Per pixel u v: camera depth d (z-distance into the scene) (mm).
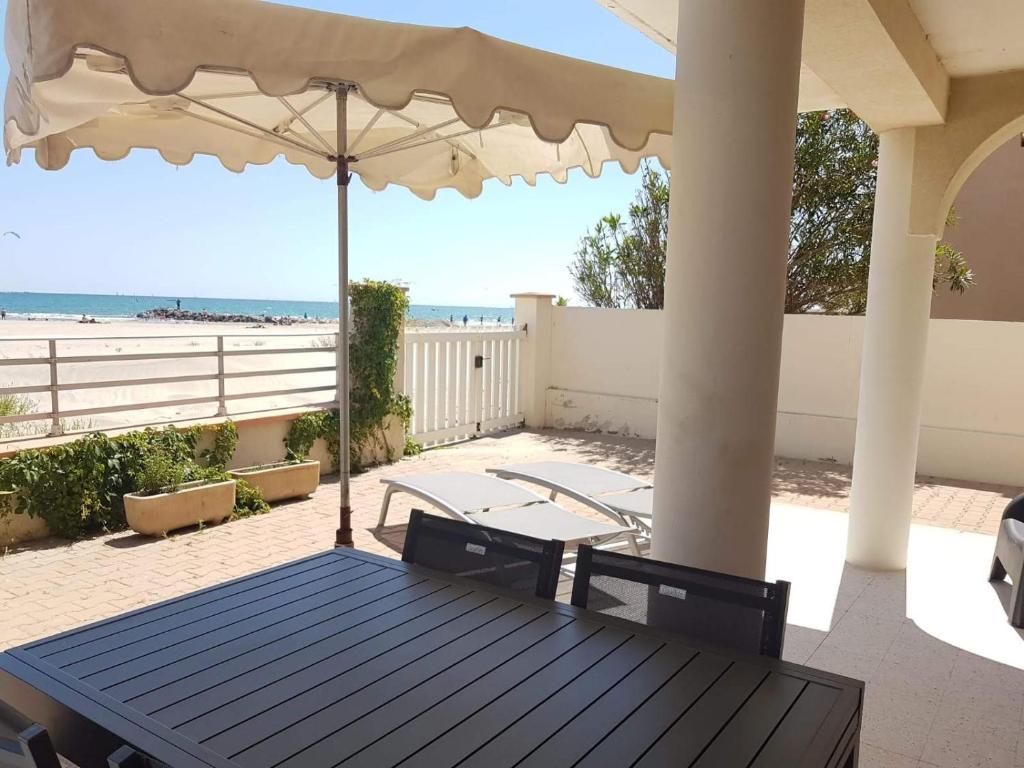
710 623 1972
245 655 1829
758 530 2344
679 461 2348
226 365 15477
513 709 1567
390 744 1429
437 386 8672
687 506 2340
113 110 3490
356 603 2180
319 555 2646
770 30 2164
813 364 8484
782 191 2246
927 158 4504
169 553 4812
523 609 2139
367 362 7352
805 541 5480
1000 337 7480
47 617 3789
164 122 3820
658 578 2078
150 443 5438
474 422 9305
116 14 1904
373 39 2336
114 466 5223
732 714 1555
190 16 2049
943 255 9469
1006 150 10633
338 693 1636
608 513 4648
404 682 1689
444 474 5430
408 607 2150
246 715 1538
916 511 6473
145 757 1355
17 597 4051
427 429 8570
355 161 3896
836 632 3846
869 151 9688
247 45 2143
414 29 2402
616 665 1784
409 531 2605
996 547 4613
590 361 9891
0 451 4758
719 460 2287
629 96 2879
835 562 5004
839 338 8305
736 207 2213
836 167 9914
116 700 1601
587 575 2209
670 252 2369
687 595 2021
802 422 8547
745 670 1765
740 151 2195
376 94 2320
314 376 13852
